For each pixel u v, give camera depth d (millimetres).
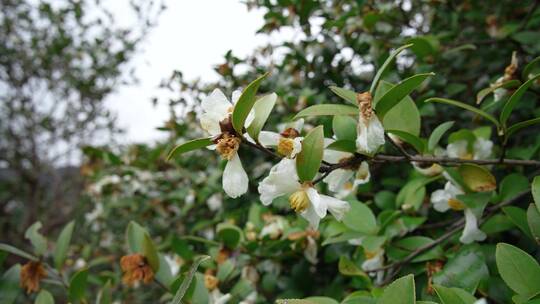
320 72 595
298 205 247
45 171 1602
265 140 260
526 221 301
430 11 590
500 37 509
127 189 809
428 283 305
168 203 750
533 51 482
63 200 1607
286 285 454
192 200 677
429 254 323
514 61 340
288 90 573
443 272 287
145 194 786
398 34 585
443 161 302
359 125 255
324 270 474
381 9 528
